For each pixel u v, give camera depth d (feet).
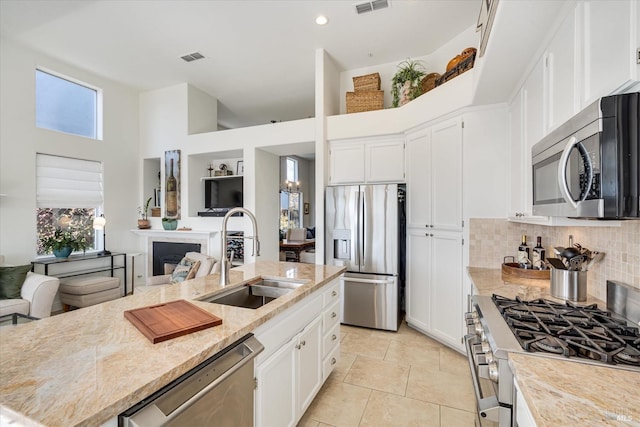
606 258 5.34
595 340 3.65
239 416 4.04
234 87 16.99
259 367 4.64
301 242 24.68
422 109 10.75
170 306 4.87
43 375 2.89
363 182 13.00
